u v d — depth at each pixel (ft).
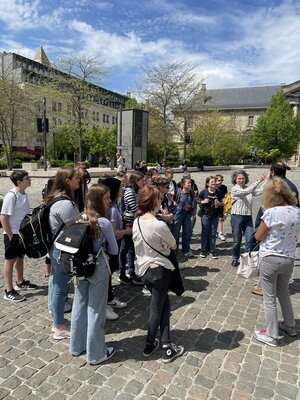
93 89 103.71
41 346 10.59
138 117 79.05
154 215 9.77
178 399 8.38
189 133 132.77
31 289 15.05
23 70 120.67
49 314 12.76
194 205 19.76
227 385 8.91
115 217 12.80
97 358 9.61
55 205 10.21
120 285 15.87
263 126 166.09
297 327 11.99
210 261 19.53
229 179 76.23
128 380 9.04
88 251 8.80
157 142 124.77
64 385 8.82
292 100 217.77
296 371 9.57
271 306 10.74
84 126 115.85
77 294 9.79
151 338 9.93
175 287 9.92
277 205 10.41
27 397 8.38
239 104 250.78
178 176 79.00
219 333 11.54
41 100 97.50
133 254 16.06
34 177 68.44
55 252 10.31
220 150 134.00
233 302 14.07
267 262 10.44
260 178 17.67
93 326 9.37
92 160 192.44
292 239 10.33
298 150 205.26
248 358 10.12
